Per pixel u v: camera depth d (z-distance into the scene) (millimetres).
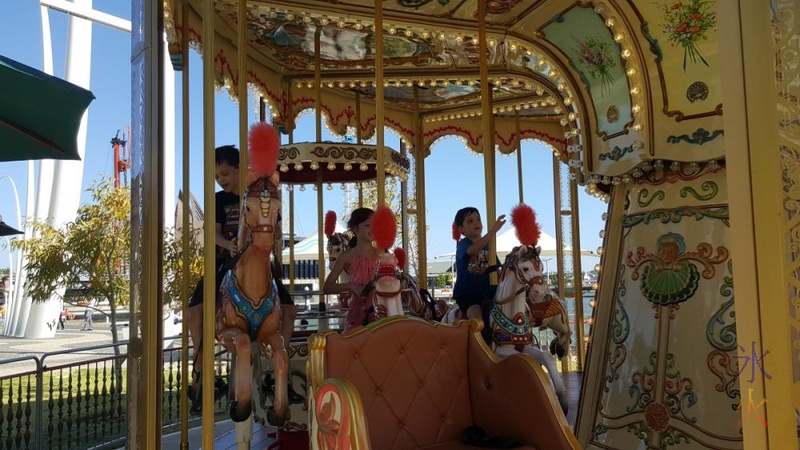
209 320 3188
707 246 4520
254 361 4191
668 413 4445
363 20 5664
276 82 8000
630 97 4750
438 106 9977
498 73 7719
